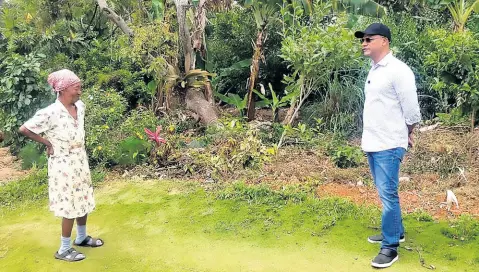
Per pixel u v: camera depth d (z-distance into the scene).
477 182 5.01
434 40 6.27
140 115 7.03
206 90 8.25
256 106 8.19
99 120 6.39
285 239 4.17
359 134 6.88
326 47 6.35
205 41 8.91
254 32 8.79
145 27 7.80
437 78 6.48
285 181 5.37
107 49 9.12
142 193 5.36
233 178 5.55
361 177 5.36
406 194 4.90
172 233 4.42
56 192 3.88
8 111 7.09
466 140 5.75
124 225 4.66
